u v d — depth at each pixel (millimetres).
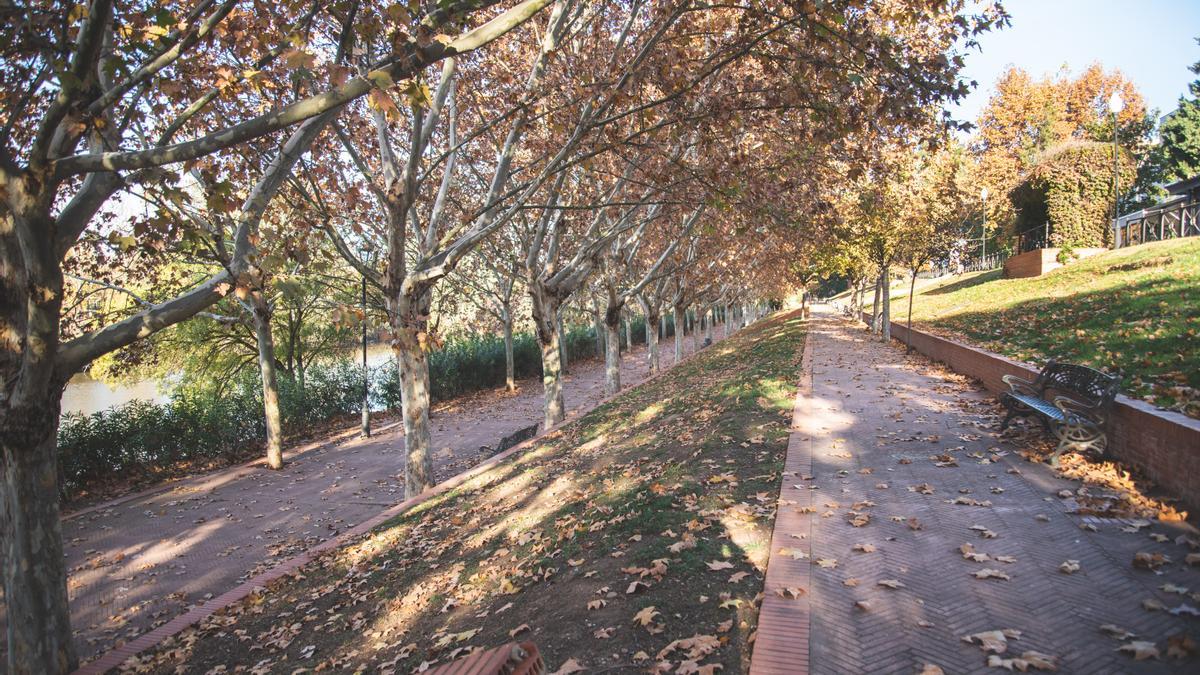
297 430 23469
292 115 4055
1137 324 10320
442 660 4668
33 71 5562
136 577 9836
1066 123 49969
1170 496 5164
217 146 4199
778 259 23906
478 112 13555
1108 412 6301
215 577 9734
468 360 32094
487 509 9047
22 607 5773
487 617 5230
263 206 7191
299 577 8031
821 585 4379
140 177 5324
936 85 6770
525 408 26281
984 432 7969
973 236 42531
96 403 40688
